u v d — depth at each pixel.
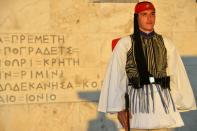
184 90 5.71
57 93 8.63
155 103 5.44
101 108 5.57
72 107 8.69
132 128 5.49
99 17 8.70
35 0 8.53
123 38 5.58
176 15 8.92
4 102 8.49
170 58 5.65
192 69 8.96
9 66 8.49
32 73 8.55
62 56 8.62
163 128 5.51
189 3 8.91
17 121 8.55
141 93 5.46
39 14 8.55
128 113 5.45
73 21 8.63
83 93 8.70
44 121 8.63
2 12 8.45
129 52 5.48
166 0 8.88
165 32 8.91
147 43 5.55
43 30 8.56
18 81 8.52
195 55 8.91
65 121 8.69
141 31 5.60
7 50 8.48
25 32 8.52
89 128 8.73
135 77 5.44
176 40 8.95
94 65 8.71
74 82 8.68
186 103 5.71
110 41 8.74
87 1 8.65
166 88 5.54
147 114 5.42
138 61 5.45
